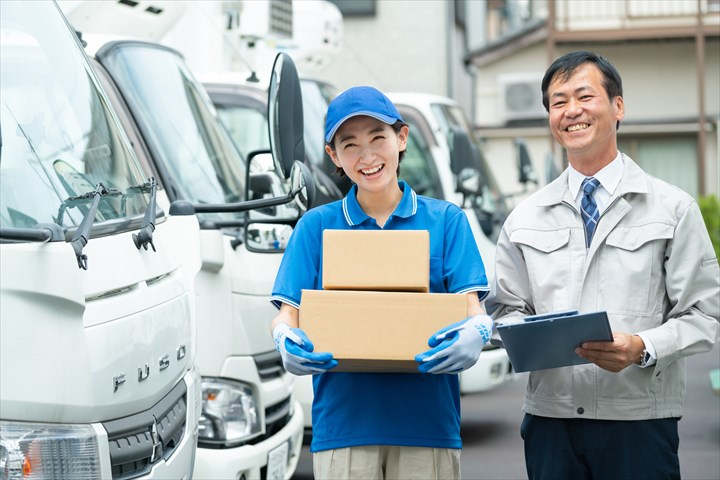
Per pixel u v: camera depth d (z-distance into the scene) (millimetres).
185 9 8680
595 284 4629
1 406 3635
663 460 4609
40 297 3668
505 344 4328
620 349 4328
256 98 9766
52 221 4094
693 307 4594
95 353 3941
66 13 7934
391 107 4395
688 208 4590
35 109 4461
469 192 11664
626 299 4578
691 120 28156
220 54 9992
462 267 4398
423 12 25812
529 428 4766
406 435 4363
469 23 30656
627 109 28547
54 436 3781
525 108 28766
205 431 6246
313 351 4105
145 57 7359
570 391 4594
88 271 4086
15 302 3641
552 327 4191
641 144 28641
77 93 4918
